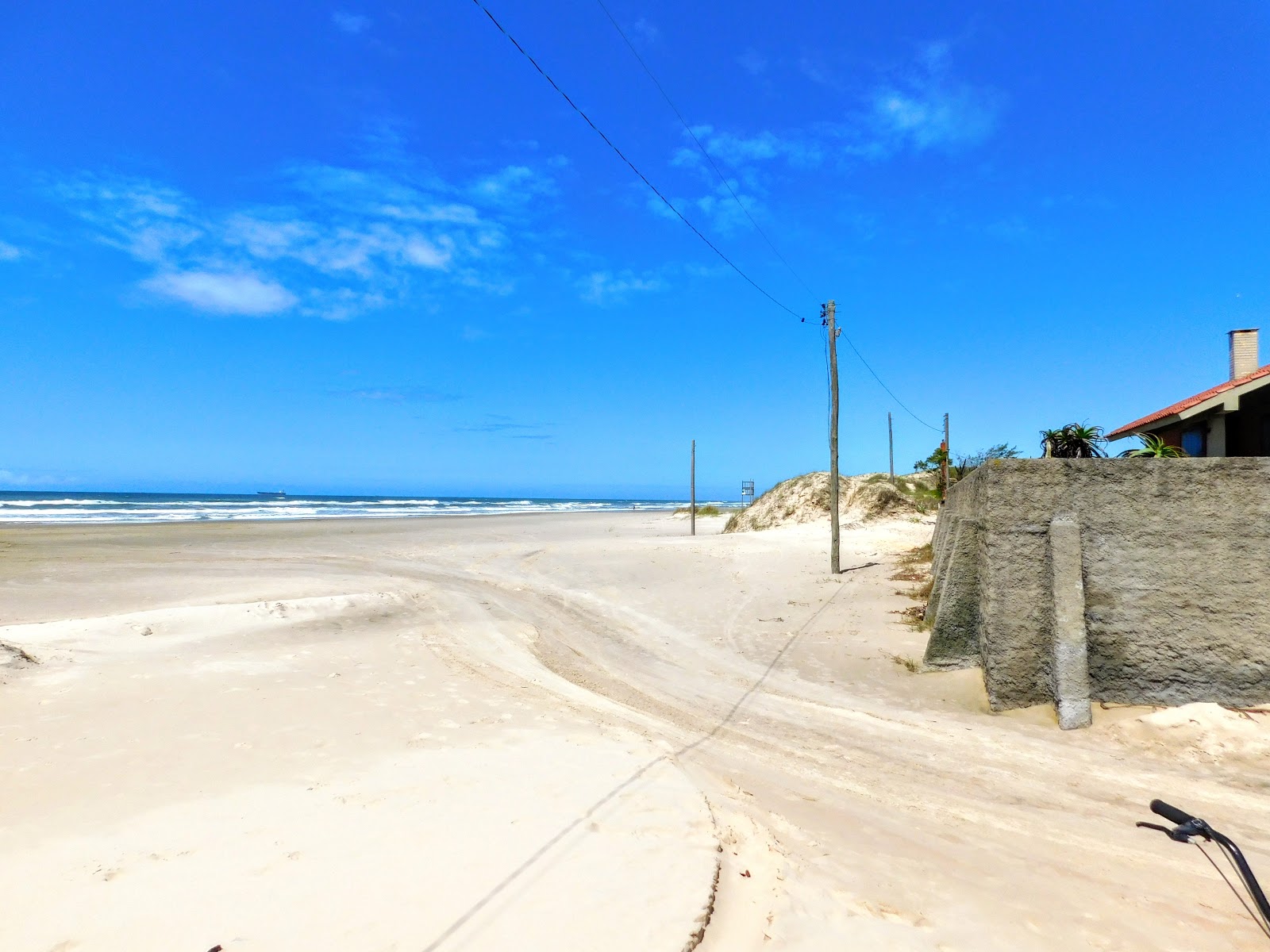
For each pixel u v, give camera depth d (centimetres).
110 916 400
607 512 8512
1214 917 473
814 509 3716
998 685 966
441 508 9681
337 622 1458
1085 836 604
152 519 5194
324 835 508
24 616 1440
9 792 591
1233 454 1402
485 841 496
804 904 443
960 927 436
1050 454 1583
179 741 734
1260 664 871
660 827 527
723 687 1119
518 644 1369
